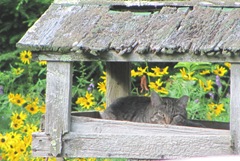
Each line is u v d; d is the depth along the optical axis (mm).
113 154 8094
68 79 8188
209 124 10320
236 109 7691
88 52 7969
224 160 4543
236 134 7707
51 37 8180
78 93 13352
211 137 7777
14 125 10938
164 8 8336
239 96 7668
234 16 7973
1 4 15734
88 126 8242
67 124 8227
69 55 8109
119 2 8586
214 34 7746
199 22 7980
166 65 14977
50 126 8273
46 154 8297
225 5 8180
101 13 8453
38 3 15820
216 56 7625
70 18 8469
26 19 16047
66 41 8070
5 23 15945
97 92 13227
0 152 11031
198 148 7820
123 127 8133
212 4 8234
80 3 8703
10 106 12320
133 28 8102
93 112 10000
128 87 10320
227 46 7508
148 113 10047
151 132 8031
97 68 15234
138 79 14242
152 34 7938
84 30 8203
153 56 7805
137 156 8016
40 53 8203
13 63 15719
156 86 11406
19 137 10656
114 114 9844
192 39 7730
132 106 10156
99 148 8133
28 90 13977
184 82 12211
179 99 10289
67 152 8250
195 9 8219
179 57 7727
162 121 9969
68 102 8211
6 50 16125
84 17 8438
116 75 10180
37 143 8328
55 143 8258
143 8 8594
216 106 11617
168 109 10070
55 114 8250
